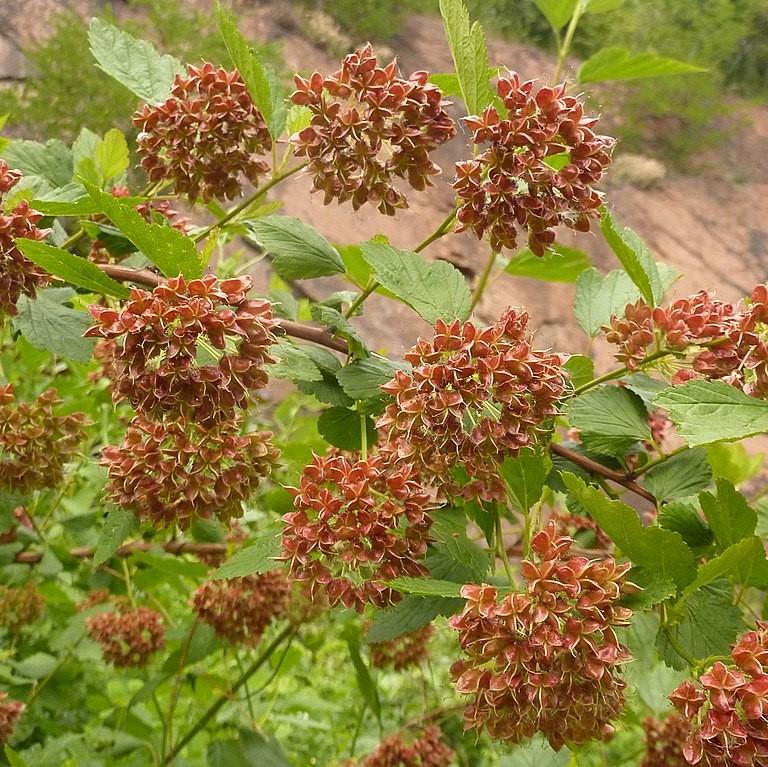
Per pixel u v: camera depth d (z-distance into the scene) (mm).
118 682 532
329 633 686
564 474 234
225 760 428
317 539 238
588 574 217
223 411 231
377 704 423
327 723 614
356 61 264
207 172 315
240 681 441
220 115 305
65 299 316
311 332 302
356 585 243
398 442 250
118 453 281
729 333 256
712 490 315
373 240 312
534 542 224
